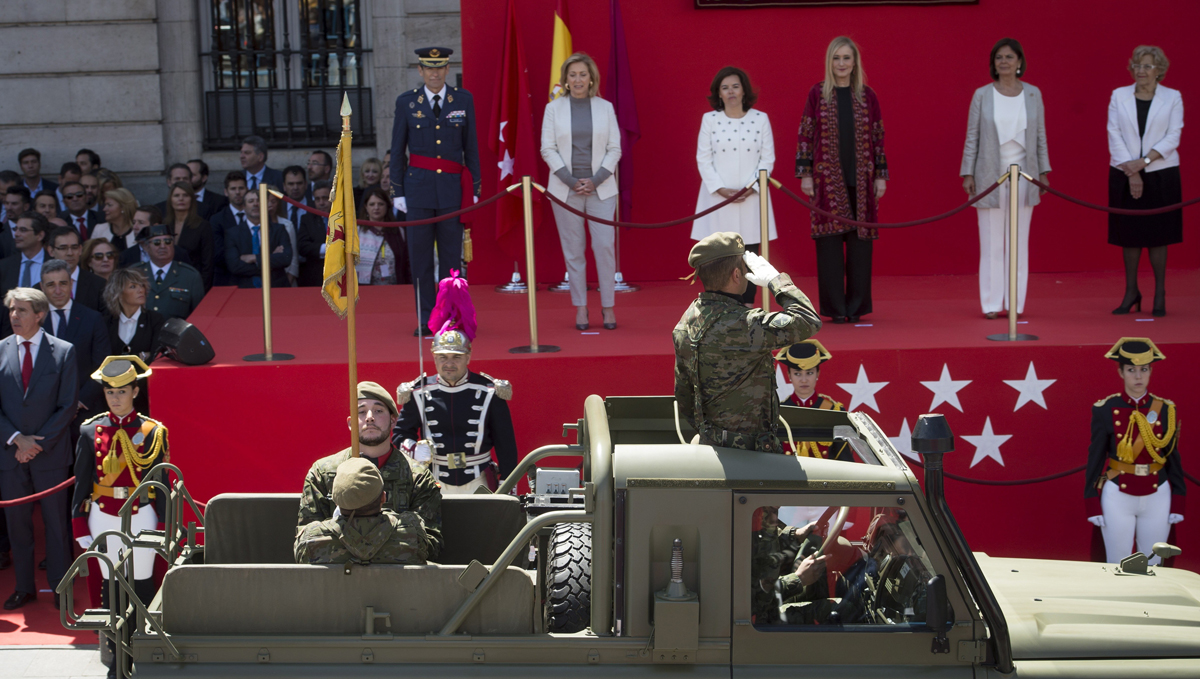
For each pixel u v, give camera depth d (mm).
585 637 15414
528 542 17000
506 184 39031
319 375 28641
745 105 33219
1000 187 32969
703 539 15289
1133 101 33188
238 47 54438
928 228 41938
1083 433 29672
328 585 15695
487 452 24641
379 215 42406
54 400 27891
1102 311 34625
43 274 29703
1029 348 29469
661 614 14984
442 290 26062
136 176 53875
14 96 52938
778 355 26312
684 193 41469
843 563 15758
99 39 52875
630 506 15273
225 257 42719
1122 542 26625
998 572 19062
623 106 38875
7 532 30797
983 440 29672
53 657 24797
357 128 55125
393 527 16328
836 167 32625
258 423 28641
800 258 41750
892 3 40562
